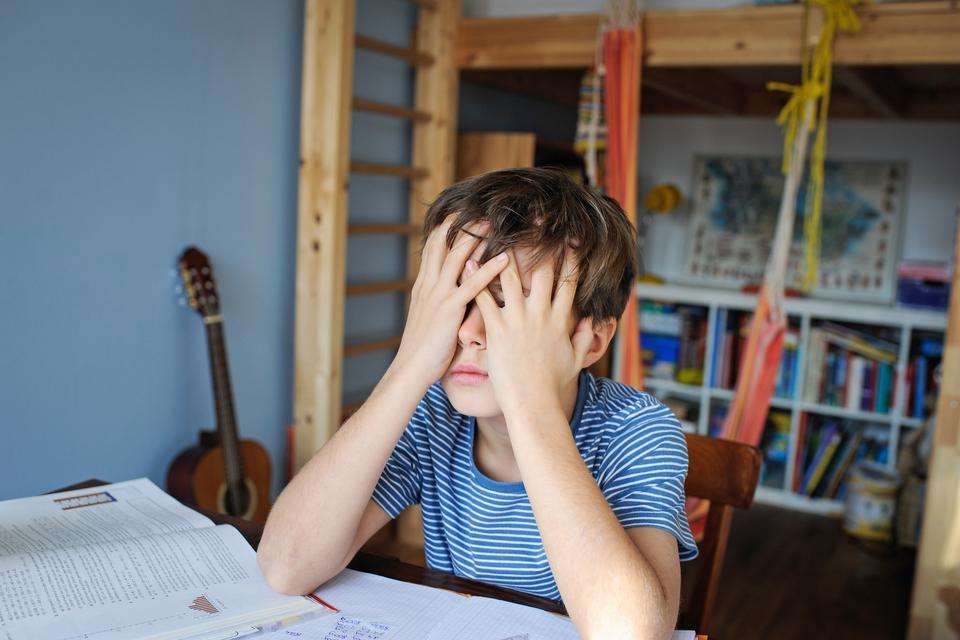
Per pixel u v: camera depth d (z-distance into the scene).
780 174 4.50
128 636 0.83
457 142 3.50
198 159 2.55
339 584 0.97
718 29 2.90
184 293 2.52
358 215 3.18
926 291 3.81
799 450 3.97
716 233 4.60
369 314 3.31
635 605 0.79
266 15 2.75
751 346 2.94
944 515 2.44
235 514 2.50
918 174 4.23
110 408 2.36
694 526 2.76
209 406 2.70
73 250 2.21
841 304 3.92
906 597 3.01
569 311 0.93
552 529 0.83
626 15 2.95
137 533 1.07
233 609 0.89
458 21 3.30
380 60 3.21
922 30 2.63
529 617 0.91
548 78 4.07
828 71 2.73
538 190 0.96
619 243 0.98
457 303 0.93
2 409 2.08
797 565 3.25
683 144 4.71
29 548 1.01
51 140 2.13
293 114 2.90
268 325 2.88
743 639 2.64
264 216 2.82
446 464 1.08
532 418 0.88
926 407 3.76
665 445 1.01
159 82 2.40
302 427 2.86
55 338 2.19
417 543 3.20
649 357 4.32
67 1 2.13
